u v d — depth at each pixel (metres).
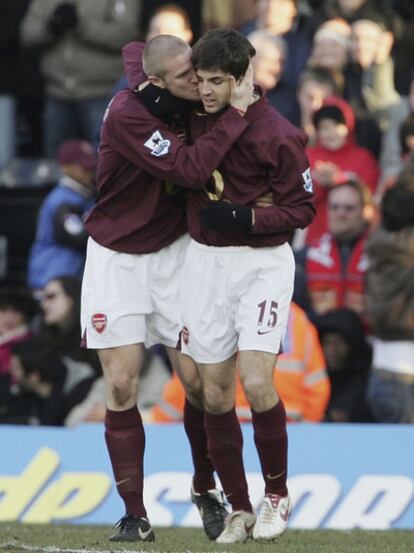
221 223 19.91
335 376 32.06
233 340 20.73
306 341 29.19
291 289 20.61
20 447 28.86
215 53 19.58
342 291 33.66
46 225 36.34
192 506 28.06
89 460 28.69
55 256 36.22
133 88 20.61
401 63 39.25
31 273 36.50
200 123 20.56
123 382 21.11
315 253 33.97
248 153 20.08
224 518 22.11
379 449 28.34
